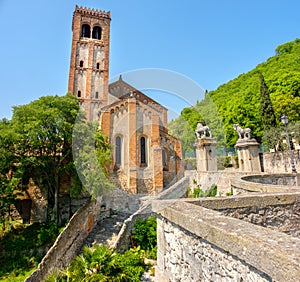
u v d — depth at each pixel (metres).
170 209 3.28
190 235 2.86
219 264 2.28
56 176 13.31
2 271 10.61
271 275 1.57
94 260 6.91
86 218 10.73
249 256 1.81
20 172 13.06
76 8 31.42
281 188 4.82
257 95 26.22
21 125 12.26
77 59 30.19
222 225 2.33
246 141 16.97
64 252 10.38
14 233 13.59
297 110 21.36
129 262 7.95
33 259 11.23
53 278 8.46
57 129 12.04
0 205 13.01
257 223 3.79
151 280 7.50
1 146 12.11
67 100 13.36
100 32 33.06
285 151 16.48
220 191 10.34
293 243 1.75
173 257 3.35
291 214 4.01
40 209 15.22
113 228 9.63
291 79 23.78
